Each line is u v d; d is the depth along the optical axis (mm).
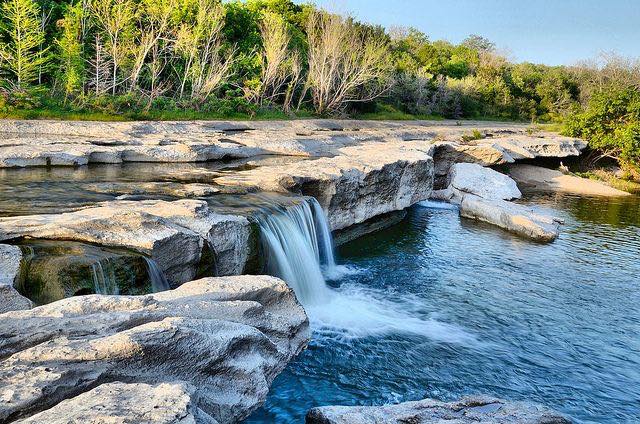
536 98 83375
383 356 9859
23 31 28828
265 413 7645
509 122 67750
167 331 5738
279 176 15172
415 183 22000
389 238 18953
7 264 7141
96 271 7516
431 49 78000
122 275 7844
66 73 28672
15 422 4098
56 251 7793
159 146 19141
